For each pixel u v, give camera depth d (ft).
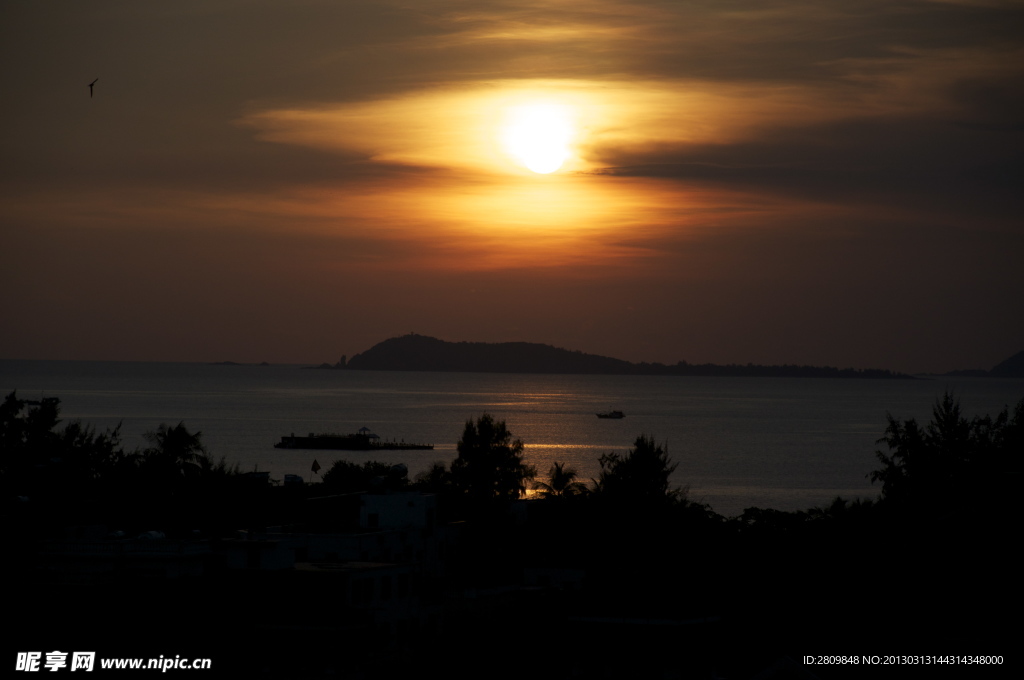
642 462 451.53
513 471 487.61
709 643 283.18
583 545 381.81
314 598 265.54
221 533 337.52
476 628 301.02
